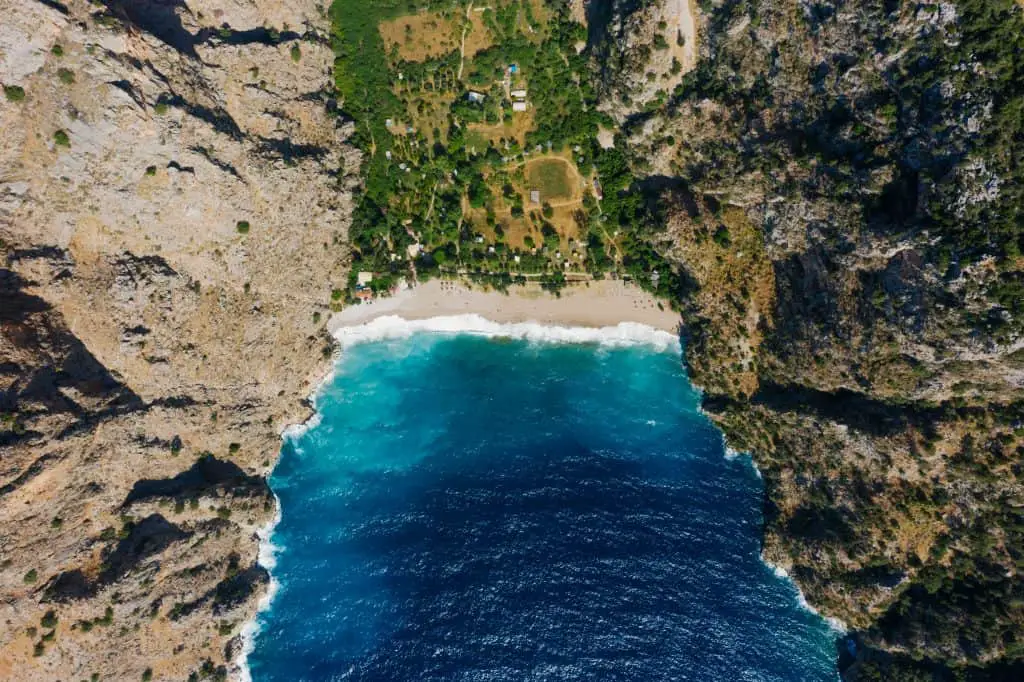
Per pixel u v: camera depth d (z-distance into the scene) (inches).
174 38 3688.5
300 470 4308.6
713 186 4220.0
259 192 3924.7
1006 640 3292.3
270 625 3934.5
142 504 3521.2
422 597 3850.9
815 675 3757.4
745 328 4279.0
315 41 4451.3
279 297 4185.5
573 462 4281.5
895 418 3597.4
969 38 3009.4
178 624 3575.3
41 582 3169.3
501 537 3991.1
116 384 3528.5
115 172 3363.7
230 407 4008.4
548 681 3585.1
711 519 4124.0
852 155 3585.1
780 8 3695.9
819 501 3922.2
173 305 3722.9
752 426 4249.5
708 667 3698.3
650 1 4084.6
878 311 3518.7
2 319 3125.0
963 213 3093.0
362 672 3693.4
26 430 3016.7
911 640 3511.3
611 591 3843.5
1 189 3125.0
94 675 3319.4
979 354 3176.7
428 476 4269.2
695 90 4151.1
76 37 3107.8
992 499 3400.6
